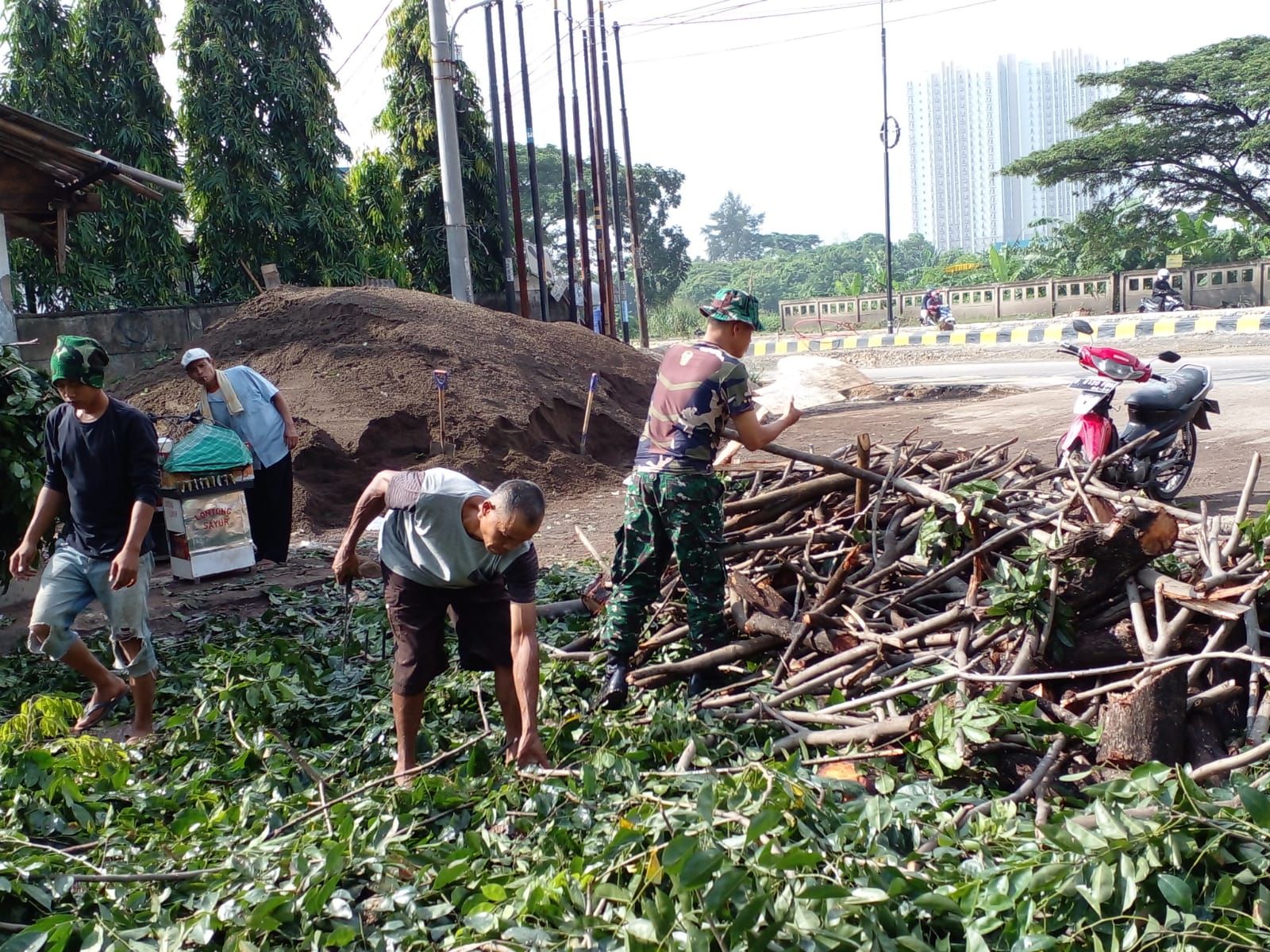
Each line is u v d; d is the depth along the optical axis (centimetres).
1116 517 429
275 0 2106
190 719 483
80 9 1964
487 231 2592
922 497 555
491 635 421
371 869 336
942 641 459
